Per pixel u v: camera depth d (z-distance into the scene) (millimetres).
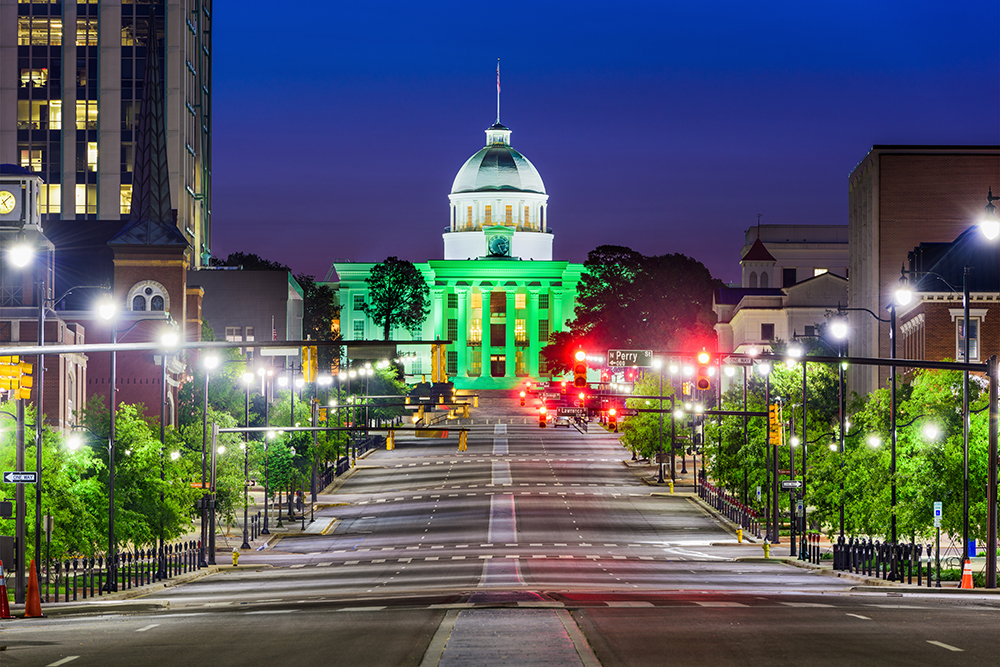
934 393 63438
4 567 47438
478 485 129250
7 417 58219
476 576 62219
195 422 90375
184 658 27188
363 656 26953
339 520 110250
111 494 57250
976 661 25344
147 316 117625
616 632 30766
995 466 50562
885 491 62250
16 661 26969
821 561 74062
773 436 81312
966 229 125375
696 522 104062
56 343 97062
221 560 81812
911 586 52219
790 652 26828
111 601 48500
